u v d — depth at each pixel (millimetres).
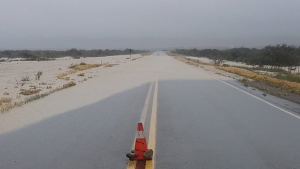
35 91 15773
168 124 8219
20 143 6613
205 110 10281
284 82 18000
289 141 6699
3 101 12555
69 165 5266
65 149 6133
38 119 9016
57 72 30469
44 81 21672
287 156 5730
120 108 10664
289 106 11227
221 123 8359
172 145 6352
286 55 40688
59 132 7473
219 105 11297
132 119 8859
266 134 7254
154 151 5973
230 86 17562
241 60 60062
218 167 5160
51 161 5477
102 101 12258
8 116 9453
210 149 6102
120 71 30312
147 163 5332
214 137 6965
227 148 6168
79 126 8062
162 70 31750
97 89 16188
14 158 5672
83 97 13383
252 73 26375
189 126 7996
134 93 14586
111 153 5859
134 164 5277
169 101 12164
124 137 6949
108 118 9023
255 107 10953
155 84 18547
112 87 17062
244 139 6824
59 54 92312
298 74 25031
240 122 8500
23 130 7734
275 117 9227
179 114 9570
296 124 8320
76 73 28000
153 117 9109
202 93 14594
